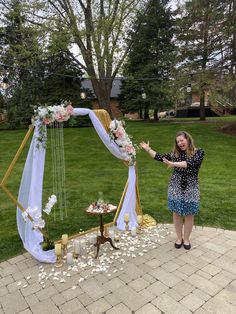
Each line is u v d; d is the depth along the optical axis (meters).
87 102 17.98
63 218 5.00
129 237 4.18
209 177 7.30
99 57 14.20
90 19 14.09
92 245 3.95
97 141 12.75
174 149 3.72
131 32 17.05
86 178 7.52
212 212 5.05
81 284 3.08
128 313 2.62
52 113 3.53
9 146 11.92
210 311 2.62
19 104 18.12
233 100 13.37
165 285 3.01
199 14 13.65
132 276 3.20
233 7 12.75
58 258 3.46
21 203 3.54
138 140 12.69
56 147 4.91
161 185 6.76
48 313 2.67
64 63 17.73
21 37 14.98
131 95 20.33
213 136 13.09
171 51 18.09
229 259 3.51
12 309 2.74
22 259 3.66
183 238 3.89
